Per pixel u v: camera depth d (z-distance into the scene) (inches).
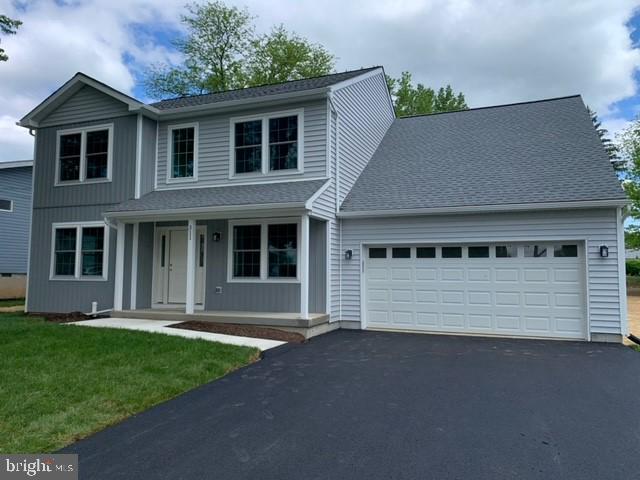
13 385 200.4
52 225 506.3
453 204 416.8
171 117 487.5
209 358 266.4
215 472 132.9
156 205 429.1
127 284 463.8
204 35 1150.3
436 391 219.3
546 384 233.9
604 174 407.5
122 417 178.1
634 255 1599.4
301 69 1151.0
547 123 538.3
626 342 367.9
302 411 188.4
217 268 460.4
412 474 131.8
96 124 494.9
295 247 434.3
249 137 464.1
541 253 400.2
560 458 143.4
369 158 556.4
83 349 270.5
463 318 419.8
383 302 447.2
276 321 388.8
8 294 741.3
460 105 1293.1
